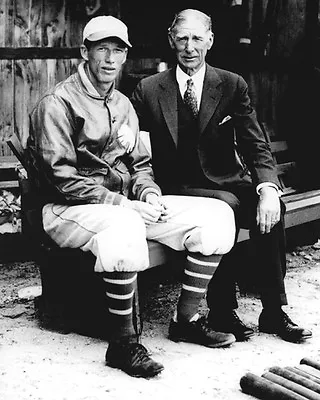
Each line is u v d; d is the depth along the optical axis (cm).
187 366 352
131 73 636
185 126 403
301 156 691
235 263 401
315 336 402
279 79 695
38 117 370
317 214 543
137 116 409
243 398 320
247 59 667
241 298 470
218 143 410
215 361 360
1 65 561
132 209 367
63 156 365
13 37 565
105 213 354
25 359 354
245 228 403
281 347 384
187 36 387
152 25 649
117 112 386
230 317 396
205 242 367
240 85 407
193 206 379
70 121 372
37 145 369
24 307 436
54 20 581
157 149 412
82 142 375
